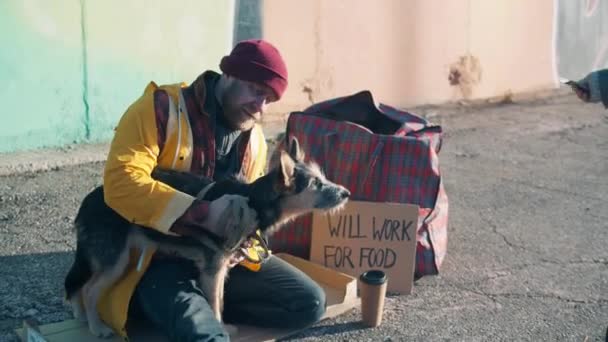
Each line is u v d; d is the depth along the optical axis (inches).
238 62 130.1
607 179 294.2
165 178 134.1
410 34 411.8
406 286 179.3
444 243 197.0
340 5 380.2
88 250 135.6
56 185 255.9
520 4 457.1
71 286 142.3
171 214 127.0
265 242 145.0
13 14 278.8
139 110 131.9
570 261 205.5
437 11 420.2
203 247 134.7
